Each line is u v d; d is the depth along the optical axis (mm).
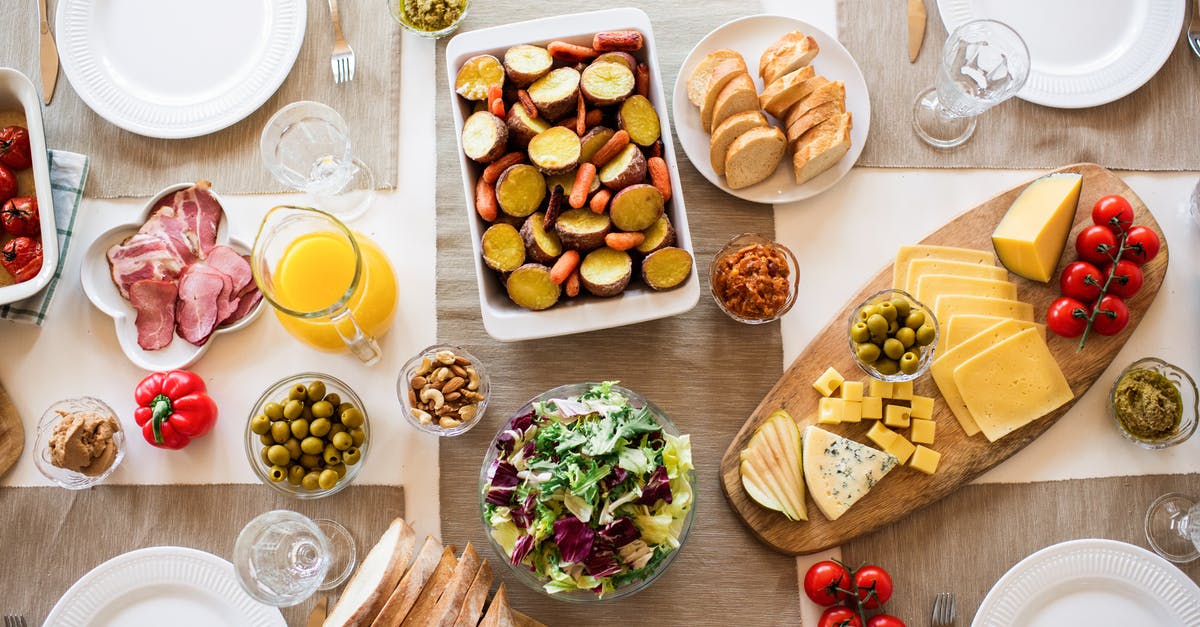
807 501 1406
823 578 1380
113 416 1413
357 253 1295
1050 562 1395
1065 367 1431
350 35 1488
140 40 1480
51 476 1392
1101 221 1435
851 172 1481
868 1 1492
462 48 1394
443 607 1297
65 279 1456
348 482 1404
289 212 1297
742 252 1398
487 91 1391
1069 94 1479
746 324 1451
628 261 1360
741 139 1394
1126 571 1393
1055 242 1425
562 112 1376
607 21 1397
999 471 1435
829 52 1461
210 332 1429
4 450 1430
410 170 1479
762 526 1398
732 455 1411
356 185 1472
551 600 1412
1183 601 1383
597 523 1326
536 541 1325
